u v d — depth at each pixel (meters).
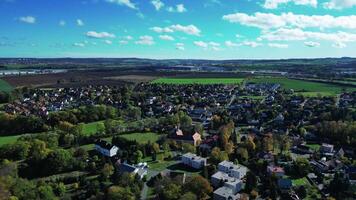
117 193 175.00
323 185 198.00
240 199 173.62
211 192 182.38
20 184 185.50
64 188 189.38
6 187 181.62
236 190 189.00
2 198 171.25
